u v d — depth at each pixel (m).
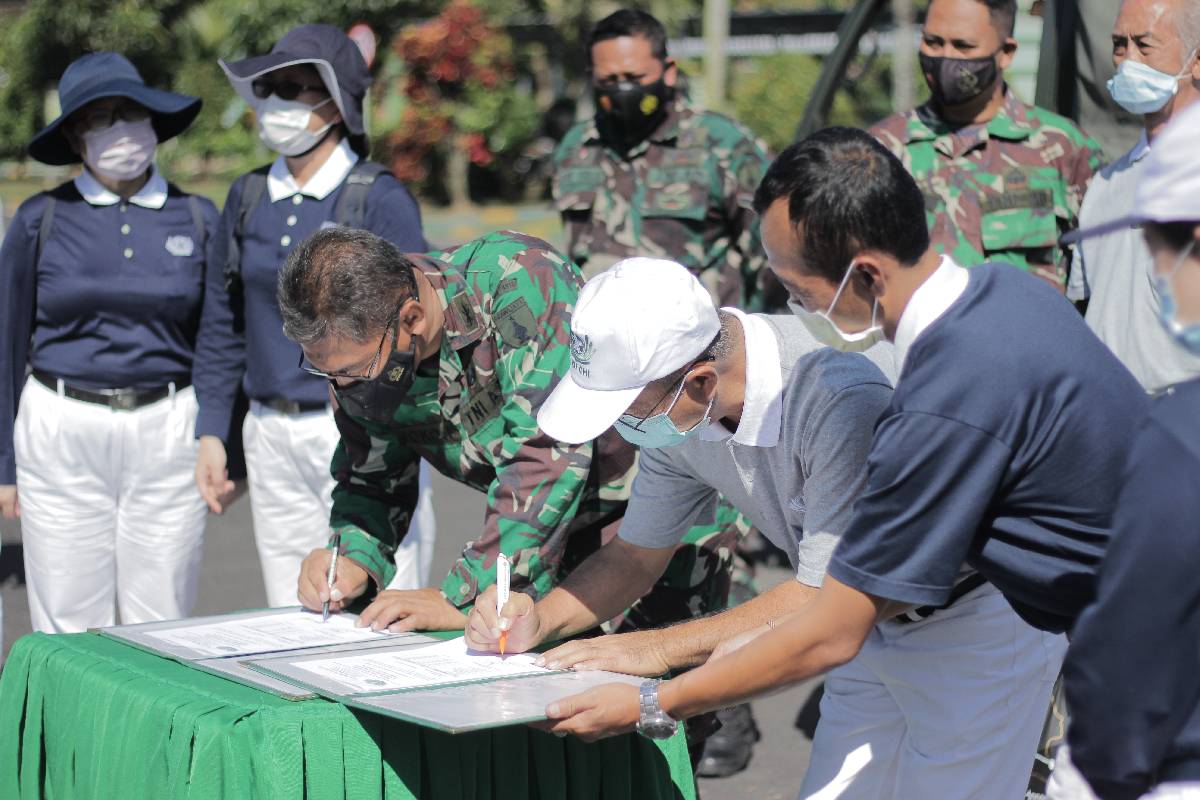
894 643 2.76
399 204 4.32
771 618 2.63
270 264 4.29
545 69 24.67
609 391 2.49
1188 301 1.71
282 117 4.22
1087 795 2.16
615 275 2.54
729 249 5.05
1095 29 4.99
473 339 2.98
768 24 22.02
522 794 2.62
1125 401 2.17
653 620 3.37
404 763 2.47
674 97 5.08
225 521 7.80
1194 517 1.72
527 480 2.96
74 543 4.47
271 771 2.33
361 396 2.97
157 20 22.08
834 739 2.94
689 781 2.83
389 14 19.44
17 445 4.48
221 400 4.49
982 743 2.74
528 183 23.89
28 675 2.89
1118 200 3.76
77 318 4.41
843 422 2.53
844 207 2.15
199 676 2.64
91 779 2.63
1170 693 1.76
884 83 17.39
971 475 2.13
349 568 3.21
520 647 2.79
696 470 2.85
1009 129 4.40
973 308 2.16
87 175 4.49
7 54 23.08
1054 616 2.28
